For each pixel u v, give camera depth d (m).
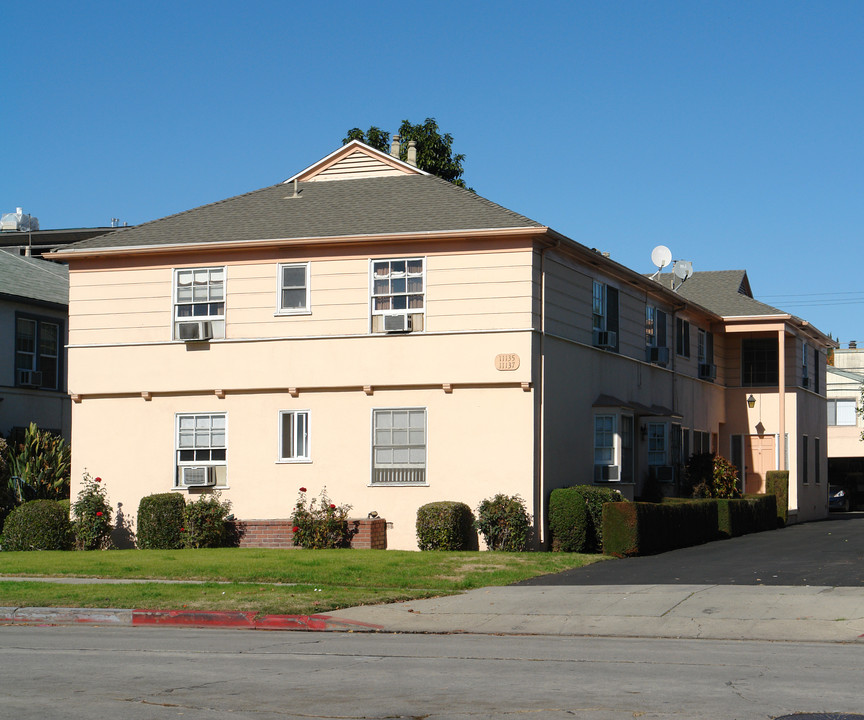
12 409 34.41
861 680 11.10
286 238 26.27
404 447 25.77
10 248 52.38
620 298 30.67
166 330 27.23
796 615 15.85
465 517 25.00
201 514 25.73
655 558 23.48
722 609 16.44
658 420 33.19
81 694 10.46
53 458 32.44
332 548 24.98
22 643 14.26
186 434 27.09
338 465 26.08
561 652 13.34
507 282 25.25
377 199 27.88
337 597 17.77
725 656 12.96
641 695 10.28
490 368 25.16
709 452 36.78
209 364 26.89
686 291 41.91
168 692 10.55
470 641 14.59
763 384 41.09
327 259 26.33
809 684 10.85
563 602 17.39
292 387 26.33
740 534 31.23
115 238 27.88
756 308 39.72
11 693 10.52
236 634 15.37
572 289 27.45
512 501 24.66
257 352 26.59
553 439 25.98
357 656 12.94
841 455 60.31
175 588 18.78
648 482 31.45
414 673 11.61
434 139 48.62
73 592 18.38
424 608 17.12
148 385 27.23
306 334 26.33
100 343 27.64
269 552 23.94
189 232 27.45
